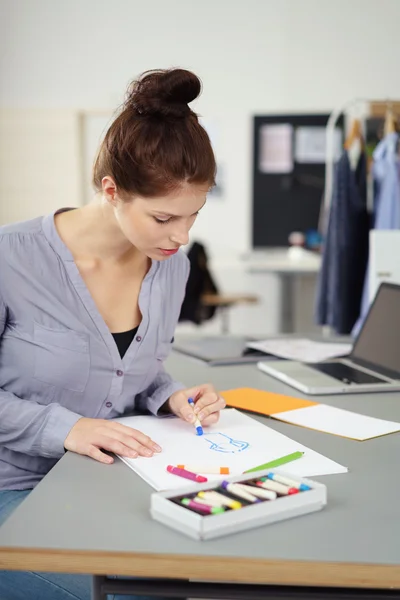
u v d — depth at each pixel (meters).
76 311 1.35
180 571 0.84
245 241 5.74
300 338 2.30
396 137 3.07
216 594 0.91
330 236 3.13
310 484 0.99
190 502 0.92
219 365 1.95
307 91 5.57
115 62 5.62
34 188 5.75
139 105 1.11
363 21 5.47
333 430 1.34
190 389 1.41
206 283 4.90
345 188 3.11
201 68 5.61
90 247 1.36
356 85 5.53
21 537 0.89
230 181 5.70
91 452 1.17
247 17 5.54
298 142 5.61
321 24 5.50
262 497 0.95
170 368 1.91
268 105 5.60
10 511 1.27
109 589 0.92
